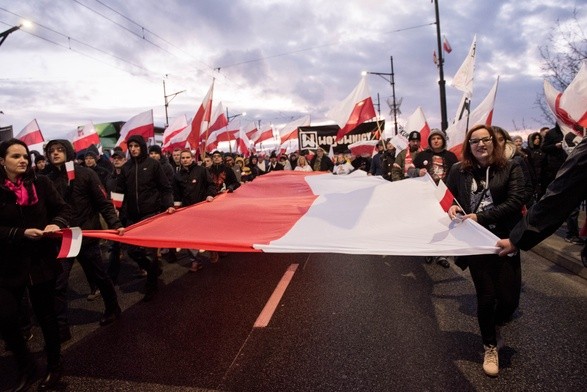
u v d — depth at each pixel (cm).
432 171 551
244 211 453
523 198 293
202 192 625
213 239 340
